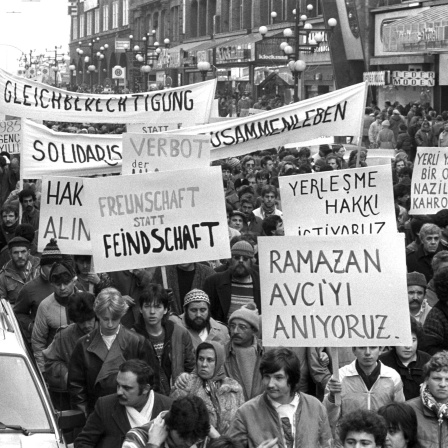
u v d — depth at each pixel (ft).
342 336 31.12
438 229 49.03
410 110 155.22
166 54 315.78
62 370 38.22
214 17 333.83
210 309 42.29
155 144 47.34
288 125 56.18
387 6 205.26
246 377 35.50
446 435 29.22
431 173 57.52
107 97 65.51
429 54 183.83
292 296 31.32
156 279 45.75
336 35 214.90
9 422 29.91
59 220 46.57
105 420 30.09
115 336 35.65
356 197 41.01
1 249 60.54
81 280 47.14
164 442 26.37
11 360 31.37
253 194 64.34
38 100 64.85
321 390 38.09
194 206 39.96
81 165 54.70
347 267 31.12
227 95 250.57
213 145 55.88
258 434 29.04
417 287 39.99
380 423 25.44
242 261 43.14
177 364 37.24
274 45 230.27
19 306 43.65
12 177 83.76
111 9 492.95
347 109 56.34
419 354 35.40
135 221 39.88
